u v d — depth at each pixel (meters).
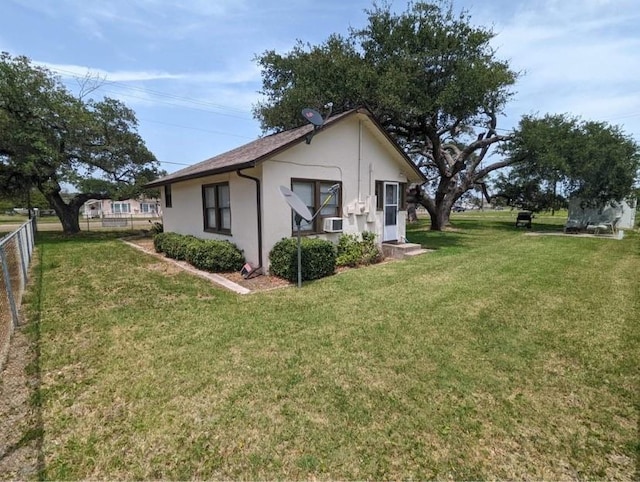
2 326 3.51
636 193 15.25
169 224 12.09
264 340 3.72
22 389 2.78
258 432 2.29
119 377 2.96
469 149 16.28
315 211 7.84
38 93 13.09
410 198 17.31
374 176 9.25
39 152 13.38
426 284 6.07
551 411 2.52
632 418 2.44
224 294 5.56
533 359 3.30
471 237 14.04
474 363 3.21
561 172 15.73
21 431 2.29
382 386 2.83
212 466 2.02
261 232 7.00
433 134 14.44
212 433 2.28
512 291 5.59
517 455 2.11
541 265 7.73
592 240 12.52
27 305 4.92
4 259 3.83
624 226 18.09
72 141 14.65
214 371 3.06
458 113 11.75
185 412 2.49
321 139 7.82
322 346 3.57
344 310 4.70
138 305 4.95
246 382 2.89
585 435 2.27
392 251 9.30
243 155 8.06
